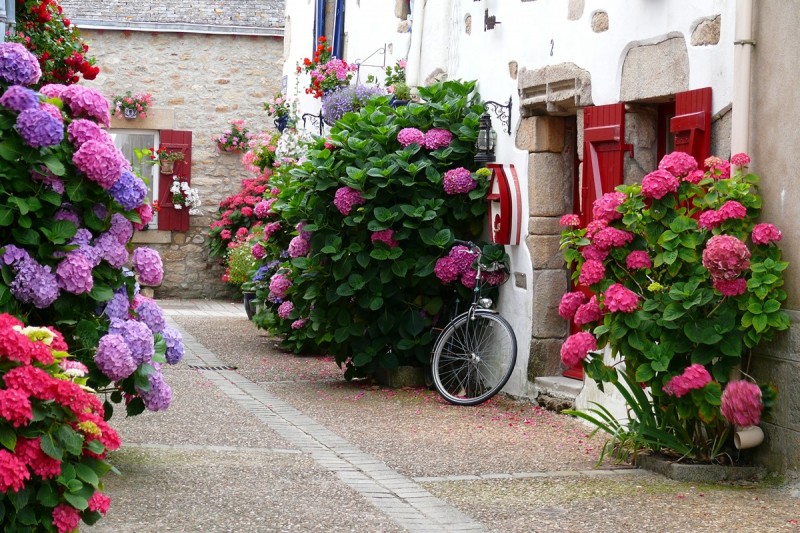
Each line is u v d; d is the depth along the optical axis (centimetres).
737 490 499
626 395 546
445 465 552
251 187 1652
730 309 511
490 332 806
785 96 512
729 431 531
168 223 1703
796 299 502
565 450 595
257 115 1722
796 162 504
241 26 1695
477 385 792
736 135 539
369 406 745
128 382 495
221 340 1147
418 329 823
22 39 757
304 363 987
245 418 679
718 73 573
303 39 1462
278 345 1107
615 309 514
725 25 569
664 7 621
